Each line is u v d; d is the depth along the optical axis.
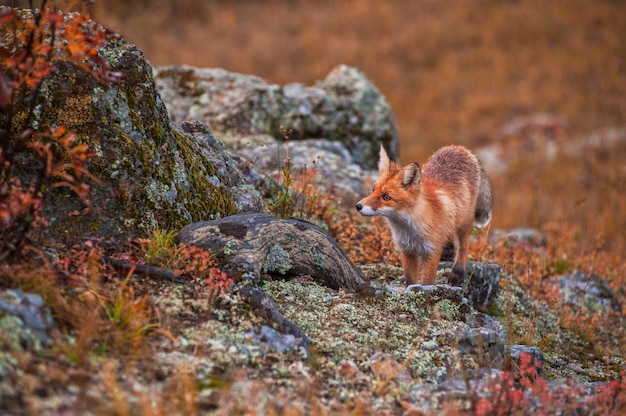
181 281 8.35
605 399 7.77
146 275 8.30
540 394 7.56
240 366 7.18
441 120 40.97
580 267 16.48
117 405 5.85
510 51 48.72
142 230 9.05
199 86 18.98
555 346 11.68
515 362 9.23
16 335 6.27
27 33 7.58
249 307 8.12
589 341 12.67
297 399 6.86
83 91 8.87
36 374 6.04
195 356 7.12
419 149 35.88
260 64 45.16
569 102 41.66
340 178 16.39
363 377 7.55
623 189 24.52
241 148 16.69
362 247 13.29
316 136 19.27
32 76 7.60
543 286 14.31
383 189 11.30
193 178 10.12
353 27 51.44
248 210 11.25
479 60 47.97
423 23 52.22
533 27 51.03
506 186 27.67
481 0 55.41
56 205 8.48
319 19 52.22
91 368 6.43
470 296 11.55
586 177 28.89
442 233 11.73
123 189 8.95
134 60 9.55
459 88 44.81
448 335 8.92
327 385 7.30
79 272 7.77
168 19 49.50
